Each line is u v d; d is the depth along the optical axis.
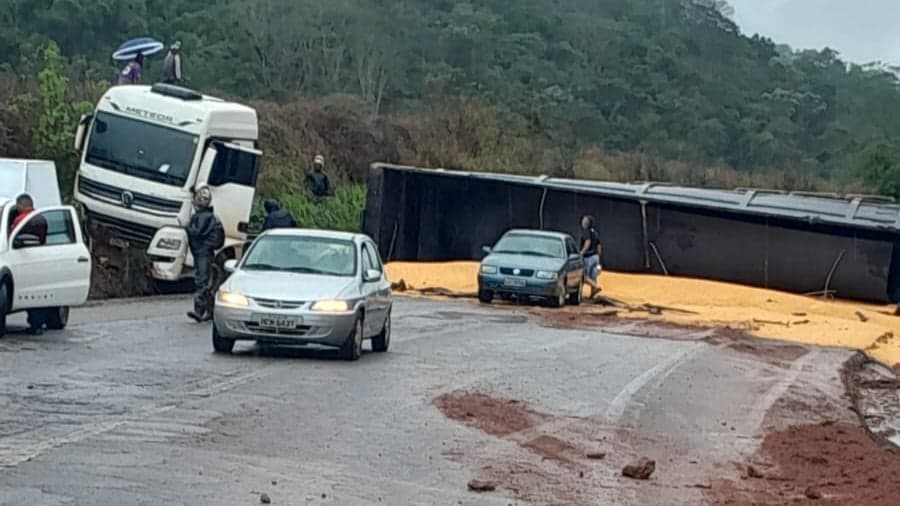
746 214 39.25
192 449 10.27
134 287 28.78
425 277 36.81
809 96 86.00
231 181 27.53
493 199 42.41
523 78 73.88
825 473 11.56
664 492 10.05
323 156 49.41
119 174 27.22
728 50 92.81
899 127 91.25
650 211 40.88
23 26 50.84
